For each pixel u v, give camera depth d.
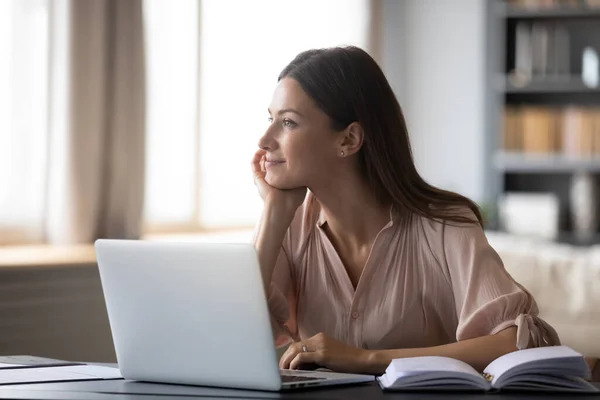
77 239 4.32
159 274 1.71
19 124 4.23
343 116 2.06
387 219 2.15
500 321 1.94
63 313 3.77
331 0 6.07
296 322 2.31
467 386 1.64
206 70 5.34
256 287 1.60
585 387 1.63
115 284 1.78
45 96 4.29
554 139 6.71
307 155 2.06
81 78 4.30
